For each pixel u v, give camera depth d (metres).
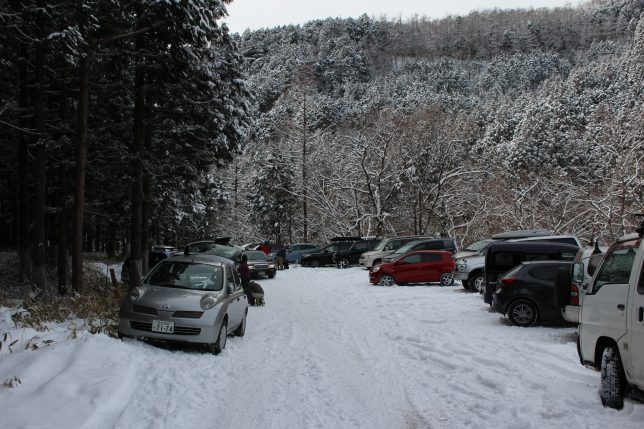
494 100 93.12
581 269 10.41
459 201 45.25
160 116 21.00
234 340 10.87
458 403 6.62
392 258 25.22
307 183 50.75
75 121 19.42
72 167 20.59
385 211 46.34
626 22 159.25
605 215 34.56
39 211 16.19
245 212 64.00
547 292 12.41
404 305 16.77
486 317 13.82
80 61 14.78
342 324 13.49
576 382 7.08
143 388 6.71
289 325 13.26
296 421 5.91
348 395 7.02
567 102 67.69
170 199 30.78
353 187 44.78
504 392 6.85
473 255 21.25
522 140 53.69
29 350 7.73
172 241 54.97
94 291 16.72
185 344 9.69
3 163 23.80
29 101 19.83
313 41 155.00
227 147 22.84
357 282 24.83
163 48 17.14
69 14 13.62
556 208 41.03
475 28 183.88
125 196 24.39
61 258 18.67
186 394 6.66
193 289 9.87
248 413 6.16
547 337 11.06
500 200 44.31
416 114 48.75
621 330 5.74
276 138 68.44
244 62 23.31
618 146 39.12
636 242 5.93
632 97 63.34
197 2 15.81
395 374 8.27
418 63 141.62
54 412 5.34
